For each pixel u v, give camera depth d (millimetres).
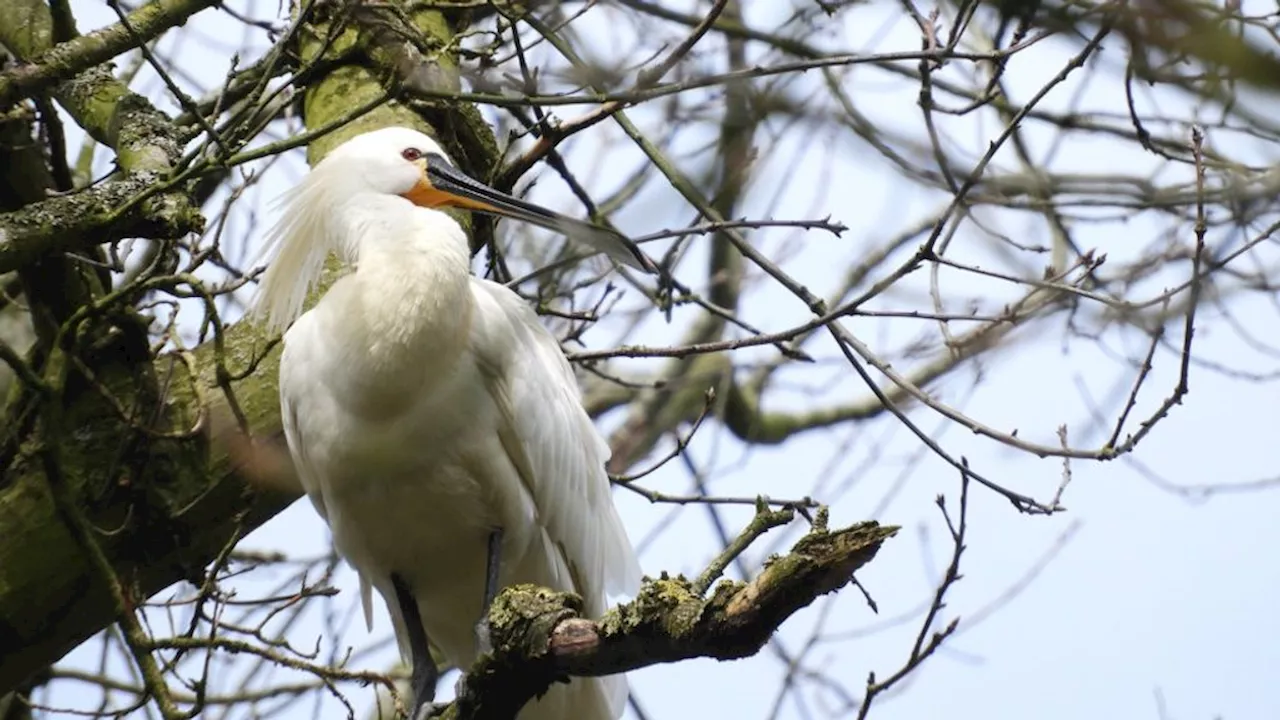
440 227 11492
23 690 13688
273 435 11852
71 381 11664
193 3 11688
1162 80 7711
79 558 11469
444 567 11812
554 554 11898
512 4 11727
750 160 12078
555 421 11766
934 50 10781
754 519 8836
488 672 8594
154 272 12203
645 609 8062
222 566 11242
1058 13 6805
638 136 12477
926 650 10539
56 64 11320
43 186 12008
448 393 11195
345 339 11117
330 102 13227
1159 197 11195
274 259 12164
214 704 13586
